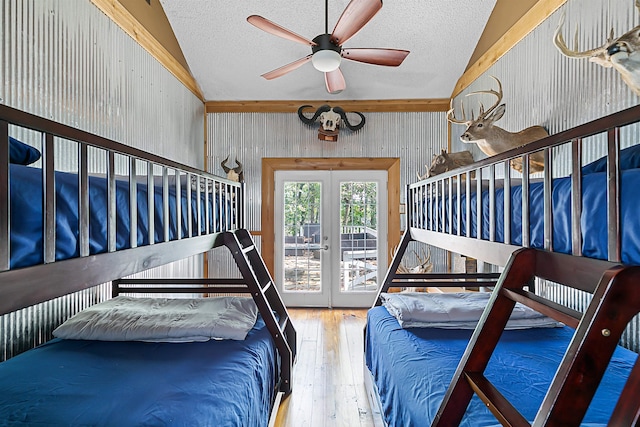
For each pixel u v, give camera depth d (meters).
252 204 4.88
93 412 1.30
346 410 2.43
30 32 2.09
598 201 0.97
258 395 1.80
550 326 2.23
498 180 2.42
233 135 4.88
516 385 1.48
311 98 4.81
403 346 1.98
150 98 3.43
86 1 2.56
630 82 1.62
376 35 3.90
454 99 4.64
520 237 1.39
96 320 2.13
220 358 1.84
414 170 4.82
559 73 2.58
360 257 4.97
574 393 0.76
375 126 4.85
